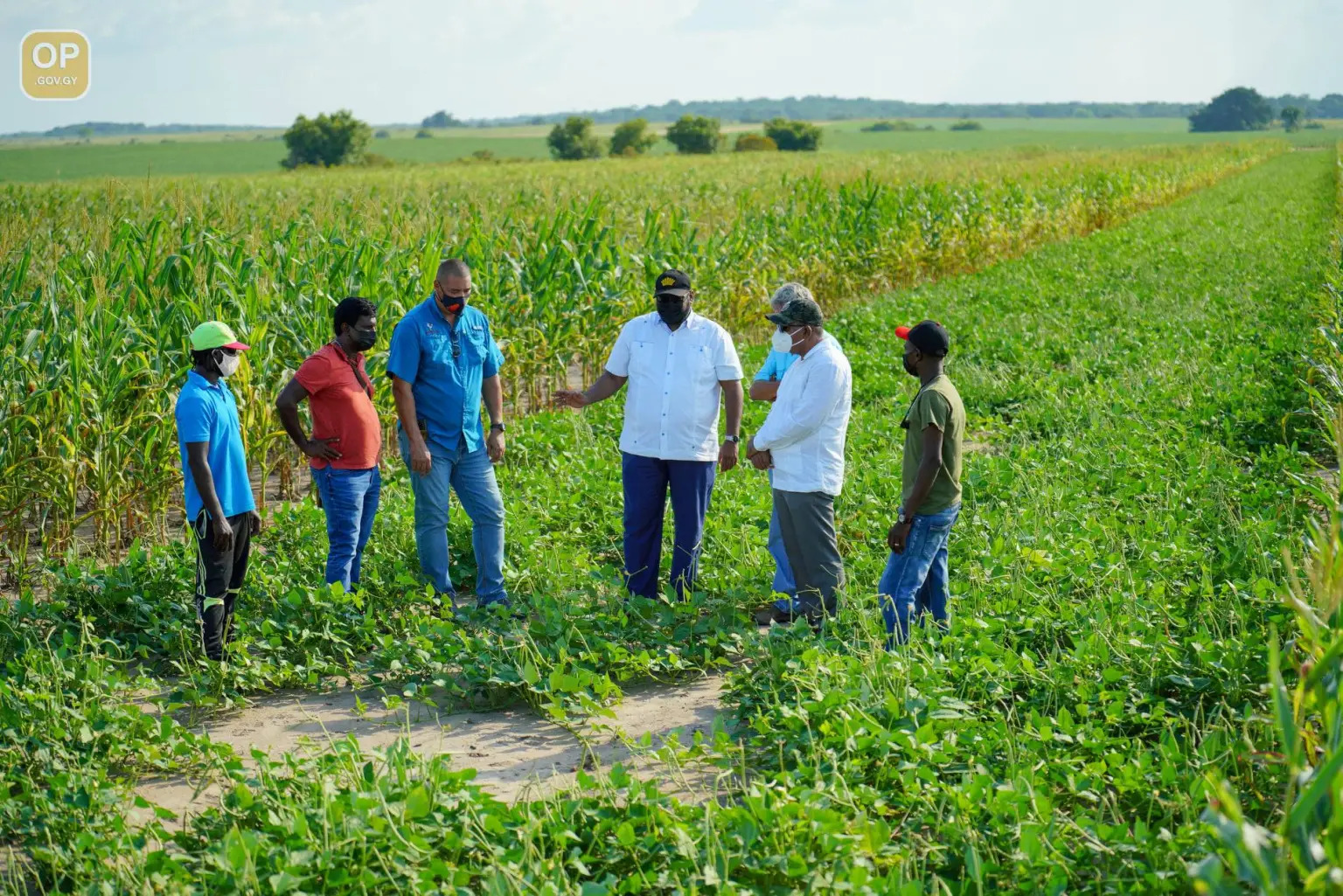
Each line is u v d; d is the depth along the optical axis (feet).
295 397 21.84
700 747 15.64
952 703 15.87
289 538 26.71
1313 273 59.57
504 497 28.66
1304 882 8.90
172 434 28.25
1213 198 130.82
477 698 19.24
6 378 26.48
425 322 22.12
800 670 17.47
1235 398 33.96
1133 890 11.62
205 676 19.16
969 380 40.27
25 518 29.40
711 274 50.80
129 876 12.45
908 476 18.75
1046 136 490.08
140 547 24.40
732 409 23.11
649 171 145.59
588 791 14.74
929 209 73.15
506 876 11.84
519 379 42.11
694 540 23.02
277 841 12.91
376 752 15.07
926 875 12.61
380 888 12.23
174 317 29.81
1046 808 12.85
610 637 20.30
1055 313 52.13
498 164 206.69
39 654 18.24
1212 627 18.80
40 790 14.90
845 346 46.88
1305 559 19.44
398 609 22.65
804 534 20.38
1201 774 13.56
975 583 21.62
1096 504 26.50
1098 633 17.78
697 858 12.34
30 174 219.20
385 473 32.76
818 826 12.61
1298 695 10.46
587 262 45.19
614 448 33.35
